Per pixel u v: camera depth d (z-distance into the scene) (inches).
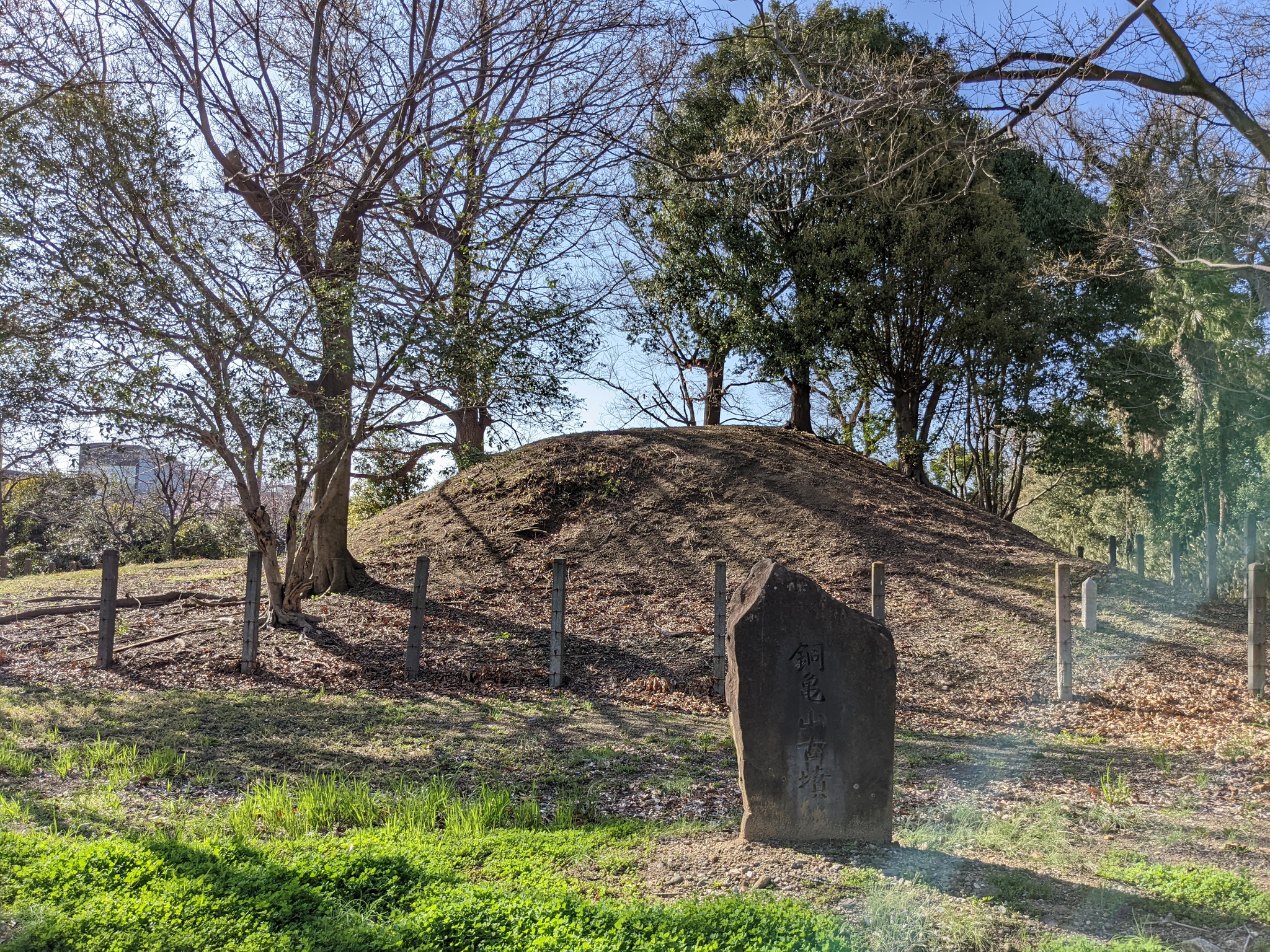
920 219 816.3
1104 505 1175.0
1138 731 380.2
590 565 676.7
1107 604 591.5
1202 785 288.8
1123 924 171.9
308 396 493.4
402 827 235.0
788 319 882.1
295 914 174.4
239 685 428.5
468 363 474.6
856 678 221.6
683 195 823.7
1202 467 979.9
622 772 308.0
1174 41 442.9
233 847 208.2
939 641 534.3
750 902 176.6
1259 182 614.9
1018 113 473.1
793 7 593.3
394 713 380.5
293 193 514.6
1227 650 502.3
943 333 859.4
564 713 399.5
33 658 465.1
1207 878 191.3
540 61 568.7
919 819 251.8
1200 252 693.9
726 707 430.0
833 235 847.7
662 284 938.1
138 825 232.7
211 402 446.0
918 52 626.8
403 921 167.6
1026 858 212.8
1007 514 1089.4
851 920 172.1
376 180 524.4
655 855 215.2
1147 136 644.1
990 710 424.5
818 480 807.7
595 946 156.3
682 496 775.7
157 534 1403.8
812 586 222.7
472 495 804.6
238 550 1341.0
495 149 588.1
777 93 620.1
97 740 309.0
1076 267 733.9
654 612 589.6
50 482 1274.6
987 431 1025.5
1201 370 974.4
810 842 216.8
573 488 788.0
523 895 182.2
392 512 832.9
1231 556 769.6
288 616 532.1
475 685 453.1
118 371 434.3
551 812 260.5
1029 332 875.4
